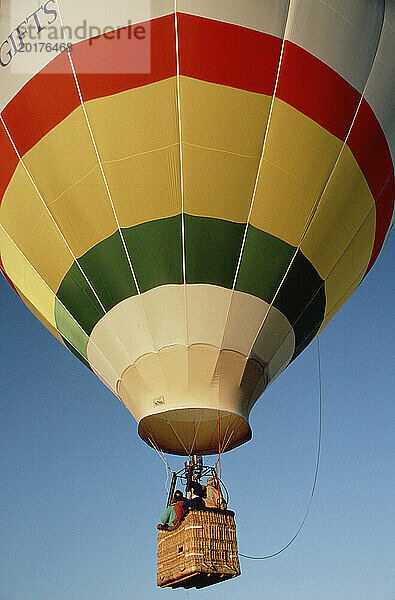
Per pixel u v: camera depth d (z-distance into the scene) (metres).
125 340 9.12
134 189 8.84
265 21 8.79
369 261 10.59
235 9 8.72
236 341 9.04
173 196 8.84
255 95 8.77
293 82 8.88
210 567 8.26
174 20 8.66
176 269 8.93
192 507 8.52
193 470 9.33
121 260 9.03
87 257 9.19
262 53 8.77
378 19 9.35
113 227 9.00
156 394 8.93
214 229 8.91
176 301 8.95
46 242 9.42
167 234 8.91
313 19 8.92
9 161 9.34
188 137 8.73
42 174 9.16
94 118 8.78
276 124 8.88
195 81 8.66
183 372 8.89
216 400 8.87
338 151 9.24
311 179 9.12
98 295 9.23
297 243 9.23
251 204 8.97
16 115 9.15
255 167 8.90
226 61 8.70
